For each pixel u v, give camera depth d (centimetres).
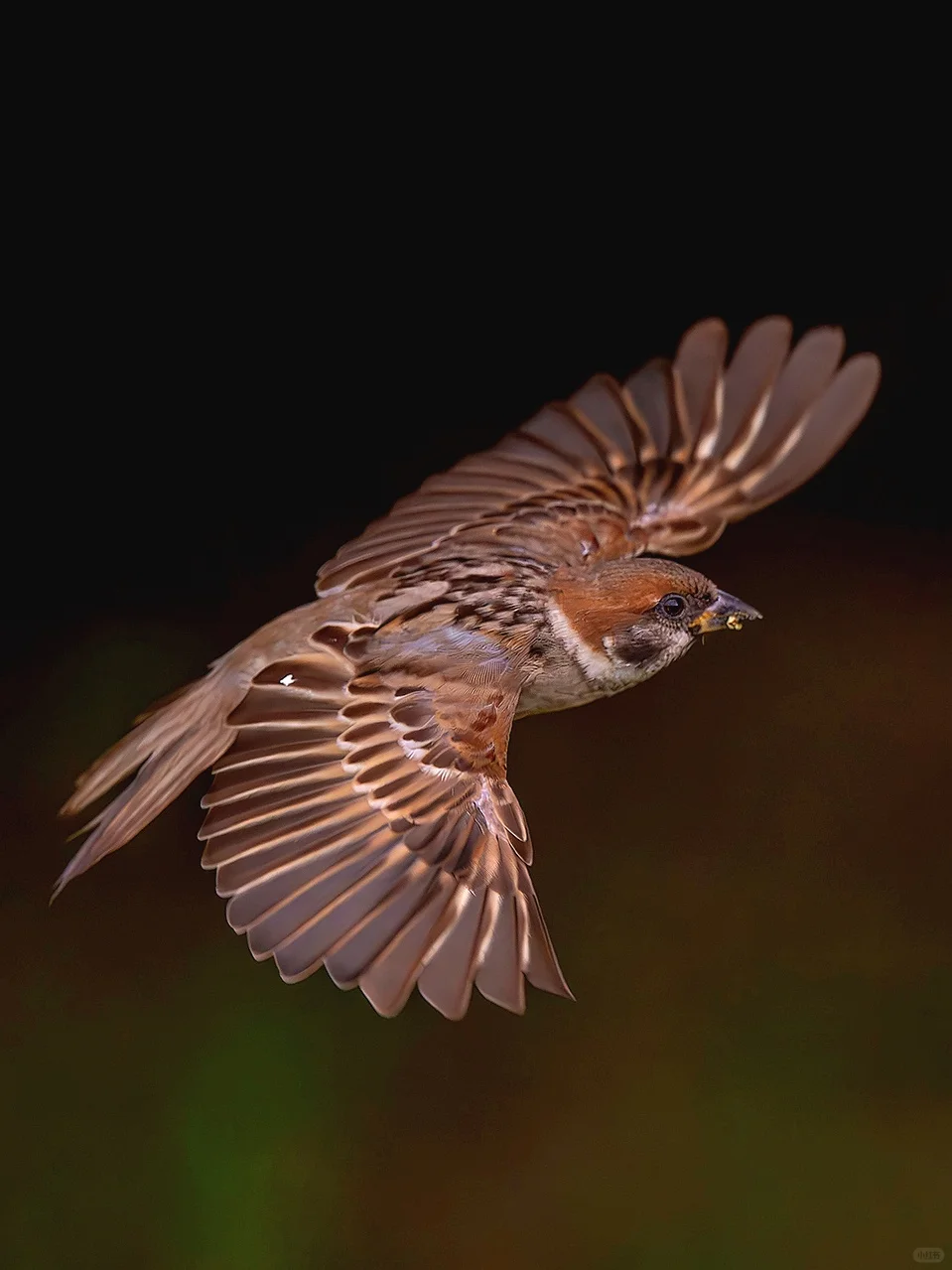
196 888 1194
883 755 1326
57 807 1216
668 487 779
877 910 1200
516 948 569
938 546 1492
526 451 769
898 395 1476
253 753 596
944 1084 1073
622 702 1380
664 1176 1017
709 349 781
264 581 1354
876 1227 983
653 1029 1113
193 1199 992
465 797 603
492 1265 967
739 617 720
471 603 673
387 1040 1098
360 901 571
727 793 1300
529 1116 1053
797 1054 1091
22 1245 965
